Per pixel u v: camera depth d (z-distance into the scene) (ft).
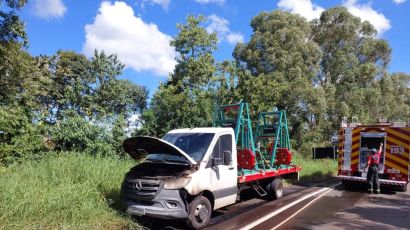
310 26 139.64
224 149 31.01
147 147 29.84
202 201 27.30
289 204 37.37
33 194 25.81
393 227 28.43
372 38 149.38
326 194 45.24
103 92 77.05
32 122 45.83
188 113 61.05
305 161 80.89
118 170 35.35
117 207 28.76
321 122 118.73
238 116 37.32
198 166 27.68
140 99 97.55
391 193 47.26
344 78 138.41
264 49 115.03
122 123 52.03
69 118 49.06
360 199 41.75
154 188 26.00
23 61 54.24
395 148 48.14
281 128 44.24
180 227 27.50
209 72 76.13
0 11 46.98
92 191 28.76
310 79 119.34
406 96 185.47
